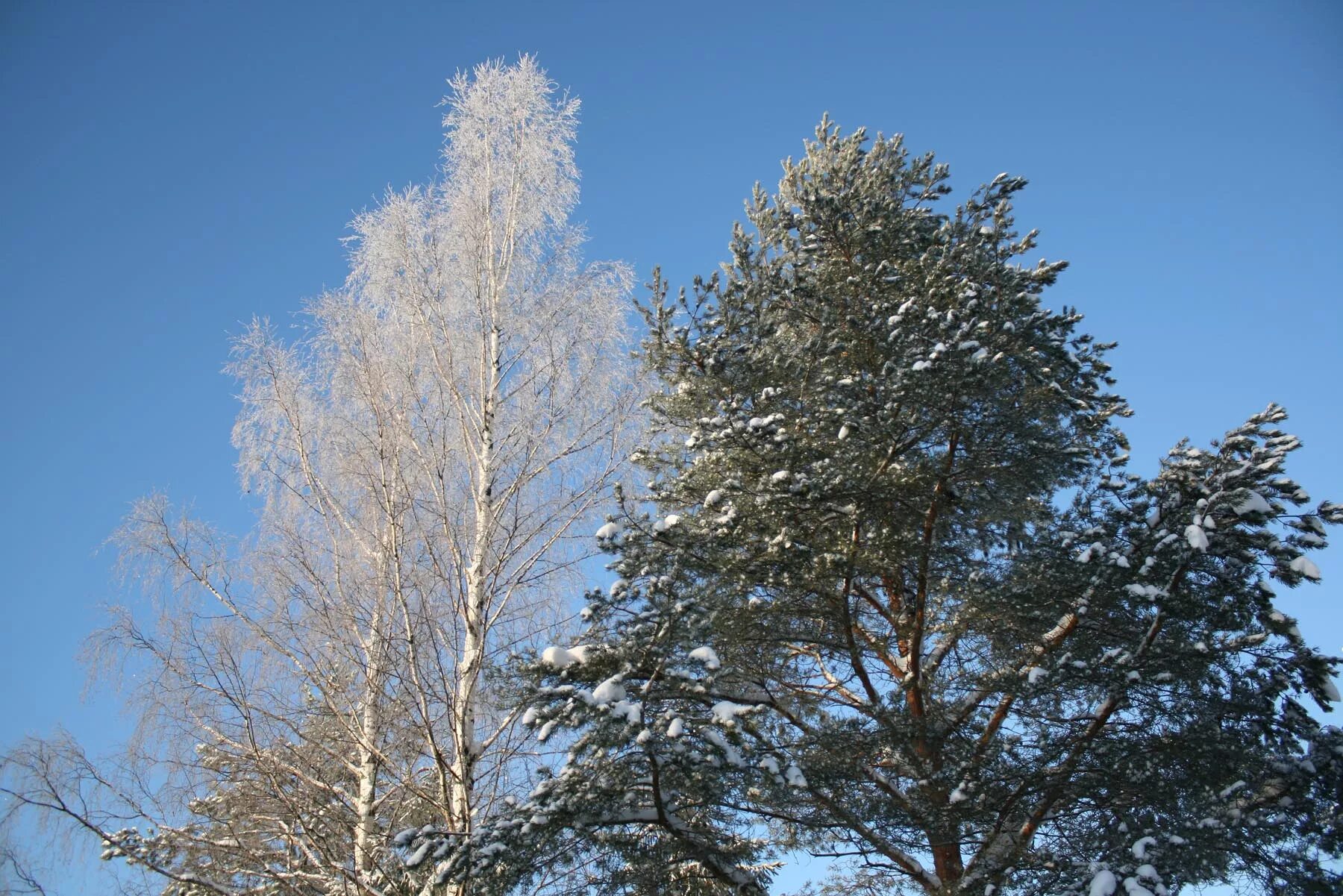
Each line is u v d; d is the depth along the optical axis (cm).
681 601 665
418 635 866
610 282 1052
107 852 767
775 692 875
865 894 819
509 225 1059
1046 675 693
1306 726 674
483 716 912
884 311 890
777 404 845
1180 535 675
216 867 820
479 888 651
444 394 991
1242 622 699
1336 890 625
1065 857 671
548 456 966
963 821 705
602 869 741
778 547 757
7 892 715
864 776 742
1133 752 701
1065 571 742
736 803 751
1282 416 697
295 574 932
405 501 923
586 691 675
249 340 1006
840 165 1075
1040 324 810
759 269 958
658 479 914
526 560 947
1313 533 664
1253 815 650
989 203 982
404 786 788
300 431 992
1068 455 802
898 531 811
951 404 751
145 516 897
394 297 1037
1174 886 600
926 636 897
